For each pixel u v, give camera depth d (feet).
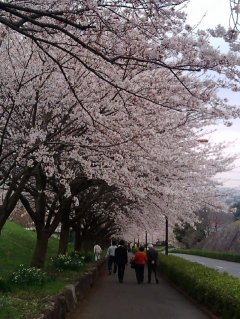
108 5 17.58
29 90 28.40
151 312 33.53
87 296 41.68
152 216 71.20
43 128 29.32
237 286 30.17
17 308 22.25
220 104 23.18
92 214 86.89
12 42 28.19
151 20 17.63
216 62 17.54
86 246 96.02
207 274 40.29
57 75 27.68
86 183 42.24
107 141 28.02
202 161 47.85
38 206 42.70
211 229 243.40
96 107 27.14
